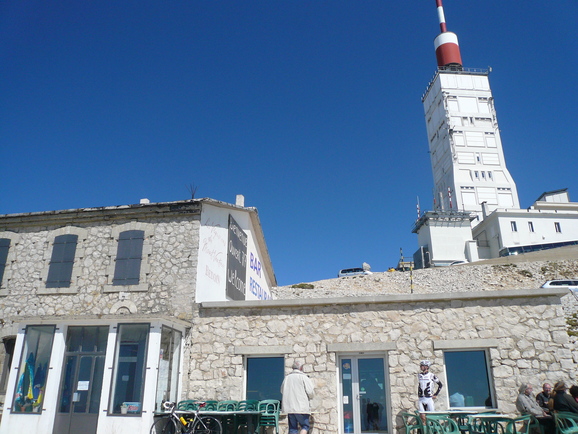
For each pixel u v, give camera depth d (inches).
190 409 390.9
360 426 398.0
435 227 2261.3
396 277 1587.1
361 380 411.5
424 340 404.8
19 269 525.3
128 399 384.5
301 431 346.3
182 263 485.7
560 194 2481.5
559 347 384.8
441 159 3029.0
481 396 388.2
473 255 2164.1
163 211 511.8
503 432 324.8
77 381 410.3
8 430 396.8
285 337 427.8
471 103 3019.2
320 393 402.6
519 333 394.3
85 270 506.6
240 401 403.5
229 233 547.8
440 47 3334.2
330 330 422.3
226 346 435.5
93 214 524.7
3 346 498.6
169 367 416.5
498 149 2898.6
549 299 399.9
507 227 2134.6
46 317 420.2
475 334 399.5
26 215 534.9
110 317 409.1
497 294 402.6
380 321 417.7
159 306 471.2
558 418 297.3
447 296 410.9
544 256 1573.6
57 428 396.2
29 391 408.2
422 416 344.8
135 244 505.0
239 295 573.6
